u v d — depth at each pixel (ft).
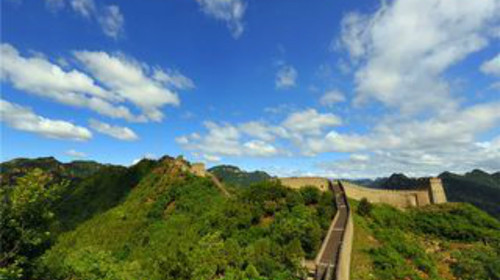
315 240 113.19
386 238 146.82
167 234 185.26
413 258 132.77
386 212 219.00
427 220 219.20
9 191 48.73
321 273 89.20
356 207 192.34
